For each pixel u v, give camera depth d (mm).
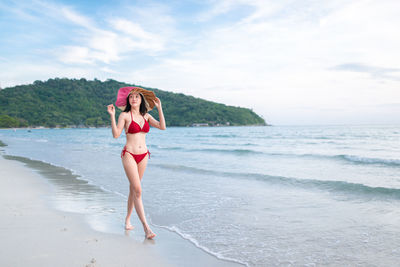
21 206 5090
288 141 32812
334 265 2945
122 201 5652
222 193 6531
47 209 4902
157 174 9359
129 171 3586
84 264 2775
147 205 5480
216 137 49312
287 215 4789
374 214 4738
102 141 38656
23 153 17938
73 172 9680
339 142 28688
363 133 49688
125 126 3639
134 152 3607
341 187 6770
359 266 2918
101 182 7812
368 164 11336
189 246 3451
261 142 31969
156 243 3508
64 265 2729
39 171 9883
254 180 8133
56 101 197250
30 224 4039
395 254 3180
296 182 7594
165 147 23828
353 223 4297
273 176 8258
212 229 4117
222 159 14203
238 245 3508
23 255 2947
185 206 5410
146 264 2881
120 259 2969
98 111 198625
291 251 3318
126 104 3674
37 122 165375
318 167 10844
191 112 194625
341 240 3637
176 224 4352
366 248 3365
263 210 5113
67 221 4230
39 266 2682
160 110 3801
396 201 5488
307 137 41219
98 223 4199
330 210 5043
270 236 3824
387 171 9492
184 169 10320
